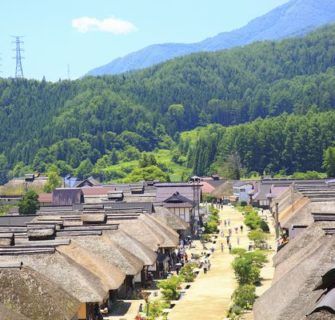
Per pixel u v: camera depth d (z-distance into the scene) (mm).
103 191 136750
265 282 67125
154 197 111000
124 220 72250
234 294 59844
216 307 58188
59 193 124438
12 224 78750
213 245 97438
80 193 124938
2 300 36719
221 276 72562
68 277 46531
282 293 33031
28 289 38062
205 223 114125
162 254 75125
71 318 39344
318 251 34844
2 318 31625
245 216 132000
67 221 73625
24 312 36438
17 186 171375
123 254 58344
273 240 99125
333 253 31828
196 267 78438
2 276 38031
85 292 46000
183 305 59375
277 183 148125
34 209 118812
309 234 47094
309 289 30250
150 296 62875
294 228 62500
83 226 66375
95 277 48750
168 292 61875
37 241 54188
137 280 66062
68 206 97062
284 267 41188
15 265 39625
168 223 91812
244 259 68938
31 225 70562
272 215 126125
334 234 37469
